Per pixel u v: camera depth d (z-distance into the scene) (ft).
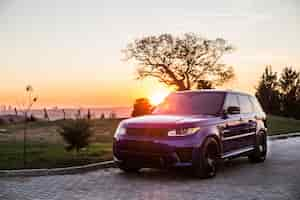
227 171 29.40
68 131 33.63
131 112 91.97
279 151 43.62
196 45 153.17
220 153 27.37
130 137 26.16
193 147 25.02
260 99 141.90
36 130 77.71
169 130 25.16
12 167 29.19
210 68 154.30
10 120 96.58
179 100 30.89
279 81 144.15
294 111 141.18
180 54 152.15
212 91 30.86
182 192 22.11
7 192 22.24
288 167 31.55
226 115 28.94
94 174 28.14
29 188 23.32
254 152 33.17
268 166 32.14
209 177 26.23
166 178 26.40
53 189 23.08
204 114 28.43
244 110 32.37
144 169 30.25
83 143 33.86
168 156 24.77
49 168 29.17
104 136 60.23
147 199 20.53
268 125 90.02
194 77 153.58
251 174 28.04
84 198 20.83
